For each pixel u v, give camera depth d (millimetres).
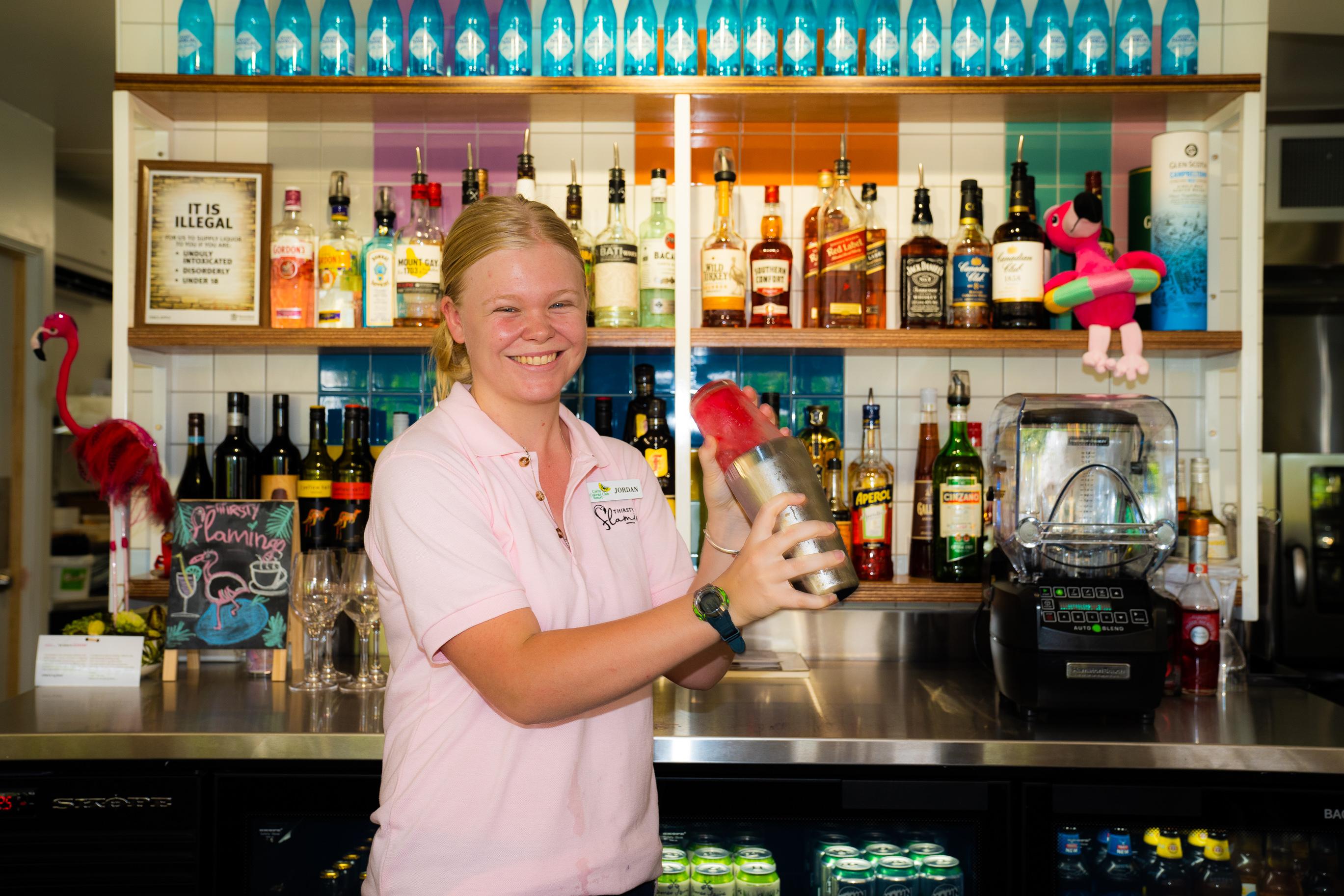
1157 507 1595
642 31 1896
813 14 1928
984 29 1935
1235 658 1756
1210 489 1992
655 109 1951
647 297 1893
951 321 1949
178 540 1759
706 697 1649
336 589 1676
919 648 1966
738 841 1548
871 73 1899
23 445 3637
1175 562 1807
